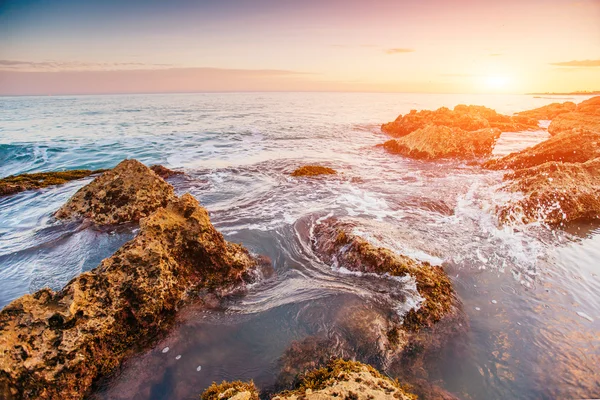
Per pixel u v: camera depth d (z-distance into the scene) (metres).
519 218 10.09
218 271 7.22
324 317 6.05
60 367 4.66
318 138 27.56
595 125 23.02
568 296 6.79
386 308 6.24
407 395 4.30
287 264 8.16
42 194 13.65
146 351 5.42
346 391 4.13
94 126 34.66
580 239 9.14
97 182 11.16
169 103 79.44
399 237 8.91
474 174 15.84
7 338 4.60
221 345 5.55
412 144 20.81
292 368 5.07
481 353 5.39
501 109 56.09
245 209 11.54
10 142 25.69
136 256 6.30
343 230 8.95
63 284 7.51
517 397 4.60
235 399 4.02
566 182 11.02
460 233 9.55
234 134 29.42
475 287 7.11
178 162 19.64
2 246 9.16
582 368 5.04
